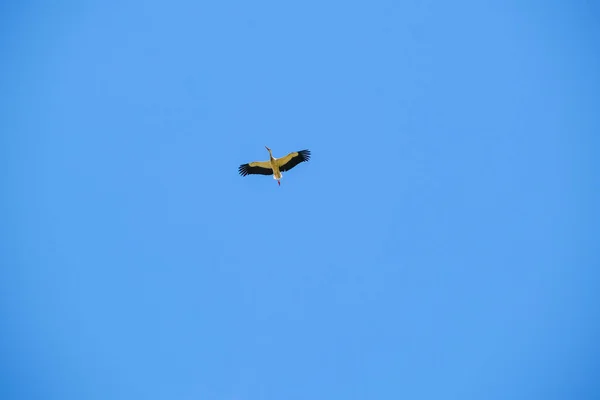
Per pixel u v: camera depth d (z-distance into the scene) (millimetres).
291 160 123250
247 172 123812
